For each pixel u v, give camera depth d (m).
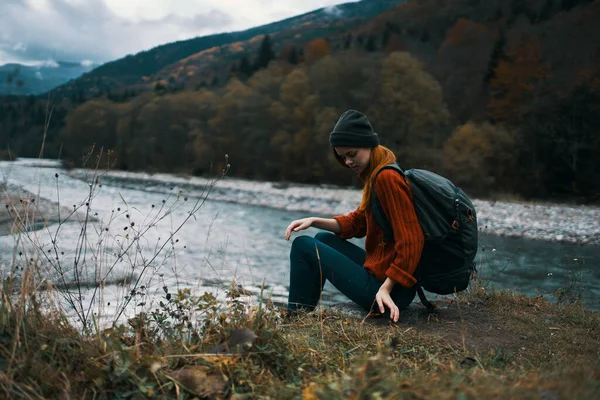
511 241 13.41
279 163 43.66
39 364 1.82
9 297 2.04
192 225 13.44
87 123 62.59
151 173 50.59
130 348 1.93
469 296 3.72
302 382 1.94
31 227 2.55
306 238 3.07
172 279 4.78
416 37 81.38
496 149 32.12
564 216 18.89
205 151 49.41
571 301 3.95
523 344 2.68
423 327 2.89
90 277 4.45
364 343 2.51
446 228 2.68
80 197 19.52
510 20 67.88
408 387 1.59
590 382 1.50
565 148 30.88
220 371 1.92
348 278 2.94
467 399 1.44
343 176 37.91
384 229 2.81
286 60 82.62
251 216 18.23
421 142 35.38
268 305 2.71
